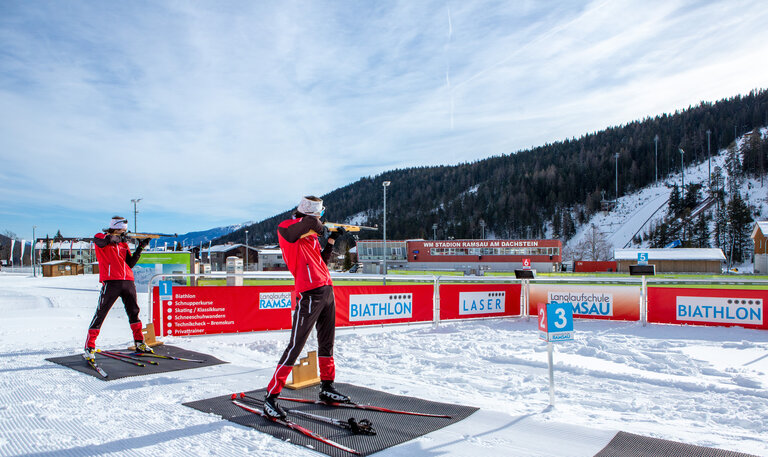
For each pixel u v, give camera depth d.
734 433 3.87
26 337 9.27
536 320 11.94
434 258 57.44
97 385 5.06
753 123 140.75
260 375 5.64
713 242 77.75
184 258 22.91
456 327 10.81
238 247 76.00
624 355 7.53
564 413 4.34
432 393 5.02
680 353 7.64
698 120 154.00
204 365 6.21
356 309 10.37
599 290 11.58
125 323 11.97
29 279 41.84
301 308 4.13
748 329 10.02
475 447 3.29
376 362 7.17
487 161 187.00
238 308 9.48
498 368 6.73
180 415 3.97
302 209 4.20
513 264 54.31
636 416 4.38
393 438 3.45
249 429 3.63
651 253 47.41
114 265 6.54
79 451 3.15
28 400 4.44
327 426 3.74
